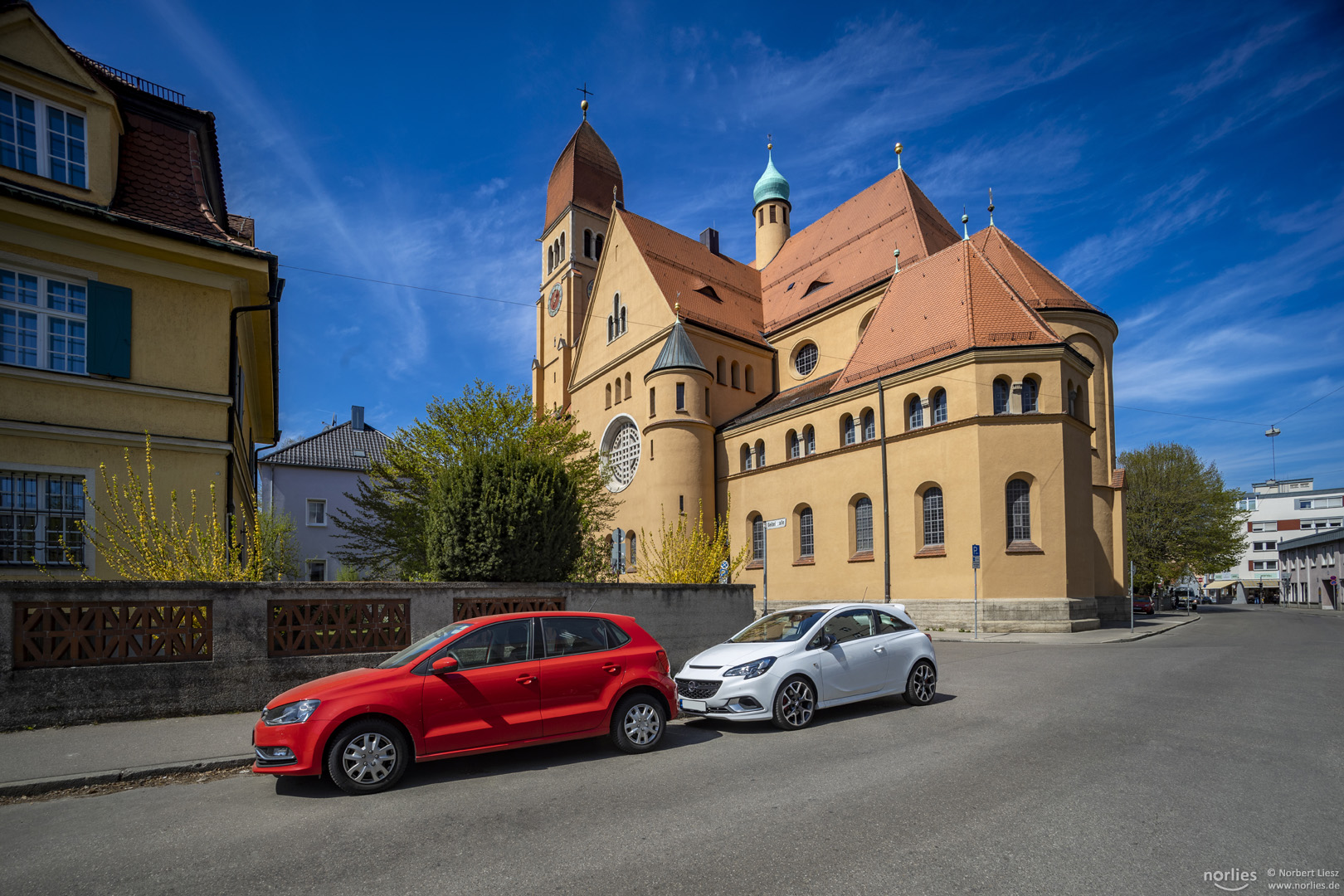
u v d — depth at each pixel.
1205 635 25.88
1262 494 102.75
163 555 11.40
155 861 5.32
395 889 4.71
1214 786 6.58
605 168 58.19
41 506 12.43
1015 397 26.66
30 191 12.03
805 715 9.90
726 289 45.75
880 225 40.44
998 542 25.95
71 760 7.92
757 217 57.25
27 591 9.32
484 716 7.78
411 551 22.47
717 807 6.27
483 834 5.75
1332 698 10.99
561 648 8.52
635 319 42.78
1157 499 54.41
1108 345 34.22
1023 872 4.76
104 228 12.79
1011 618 25.53
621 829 5.77
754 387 42.16
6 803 6.93
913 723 9.72
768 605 34.66
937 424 27.92
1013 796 6.35
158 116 15.08
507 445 14.59
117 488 13.02
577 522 15.00
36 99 12.66
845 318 38.50
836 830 5.62
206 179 16.69
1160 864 4.87
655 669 8.97
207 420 14.17
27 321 12.48
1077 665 15.41
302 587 11.19
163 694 10.02
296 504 46.38
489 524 13.46
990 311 28.78
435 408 23.41
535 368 55.44
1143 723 9.31
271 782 7.59
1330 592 74.00
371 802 6.75
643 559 37.34
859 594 30.25
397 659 8.18
